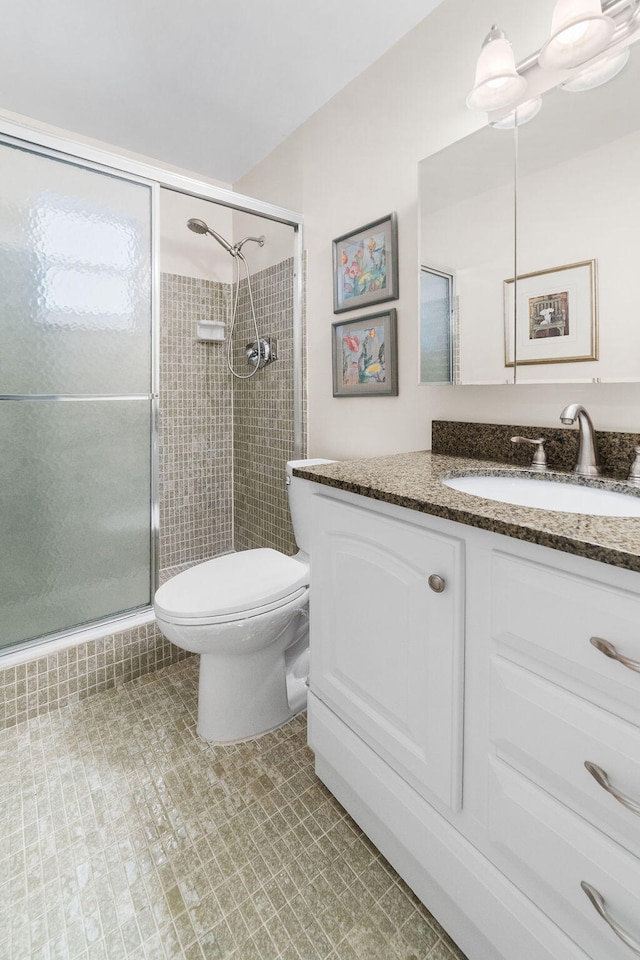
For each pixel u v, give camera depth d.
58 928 0.91
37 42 1.57
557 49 1.03
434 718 0.83
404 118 1.56
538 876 0.69
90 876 1.00
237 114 1.98
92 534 1.66
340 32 1.53
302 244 2.09
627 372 1.03
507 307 1.24
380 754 0.98
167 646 1.79
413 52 1.51
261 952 0.87
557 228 1.13
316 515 1.11
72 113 1.96
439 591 0.79
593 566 0.60
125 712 1.54
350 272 1.81
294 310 2.16
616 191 1.03
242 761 1.33
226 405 2.73
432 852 0.87
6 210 1.43
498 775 0.73
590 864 0.62
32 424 1.52
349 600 1.02
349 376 1.86
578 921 0.65
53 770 1.29
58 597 1.60
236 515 2.77
